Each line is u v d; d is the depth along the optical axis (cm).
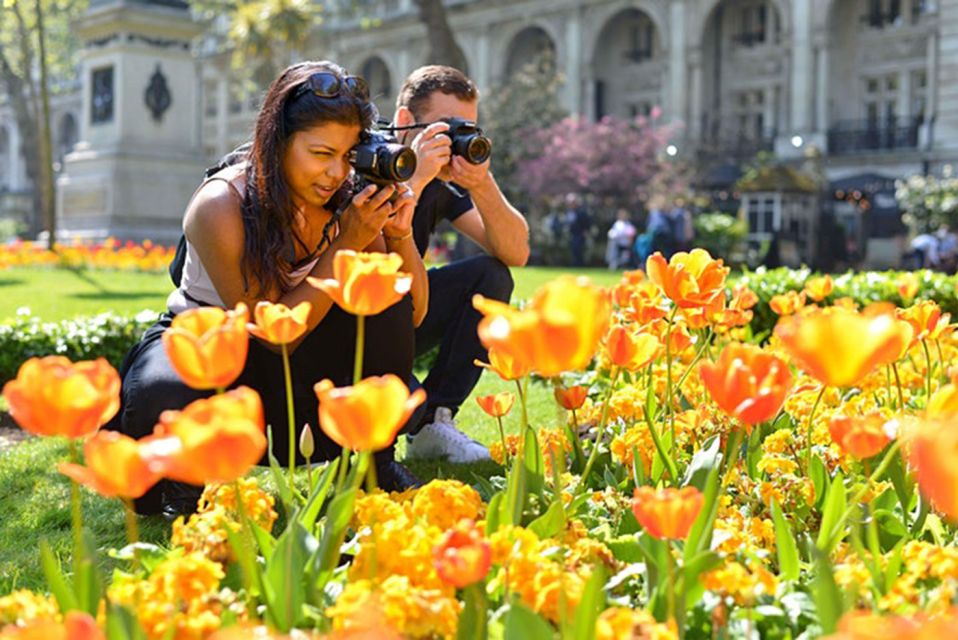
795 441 335
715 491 226
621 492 296
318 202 329
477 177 406
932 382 411
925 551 208
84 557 188
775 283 869
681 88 4328
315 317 329
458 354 491
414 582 195
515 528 204
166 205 2667
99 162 2656
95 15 2645
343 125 315
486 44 4947
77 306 1373
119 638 167
